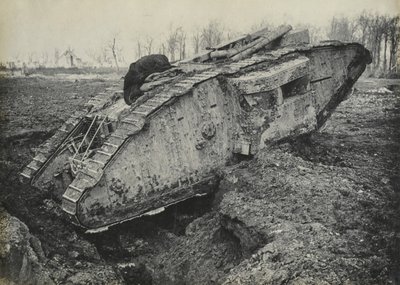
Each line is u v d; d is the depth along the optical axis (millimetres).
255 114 7320
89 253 6191
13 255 5539
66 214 6129
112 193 6238
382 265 4504
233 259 5559
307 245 4859
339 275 4383
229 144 7391
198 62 7957
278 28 8461
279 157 7062
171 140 6738
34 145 8227
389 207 5727
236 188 6590
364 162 7316
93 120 7379
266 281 4508
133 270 6141
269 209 5652
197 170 7043
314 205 5688
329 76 8797
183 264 5914
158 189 6652
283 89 8047
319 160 7594
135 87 7422
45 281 5371
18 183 7285
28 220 6473
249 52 8062
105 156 6195
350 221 5402
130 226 6723
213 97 7145
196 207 7195
